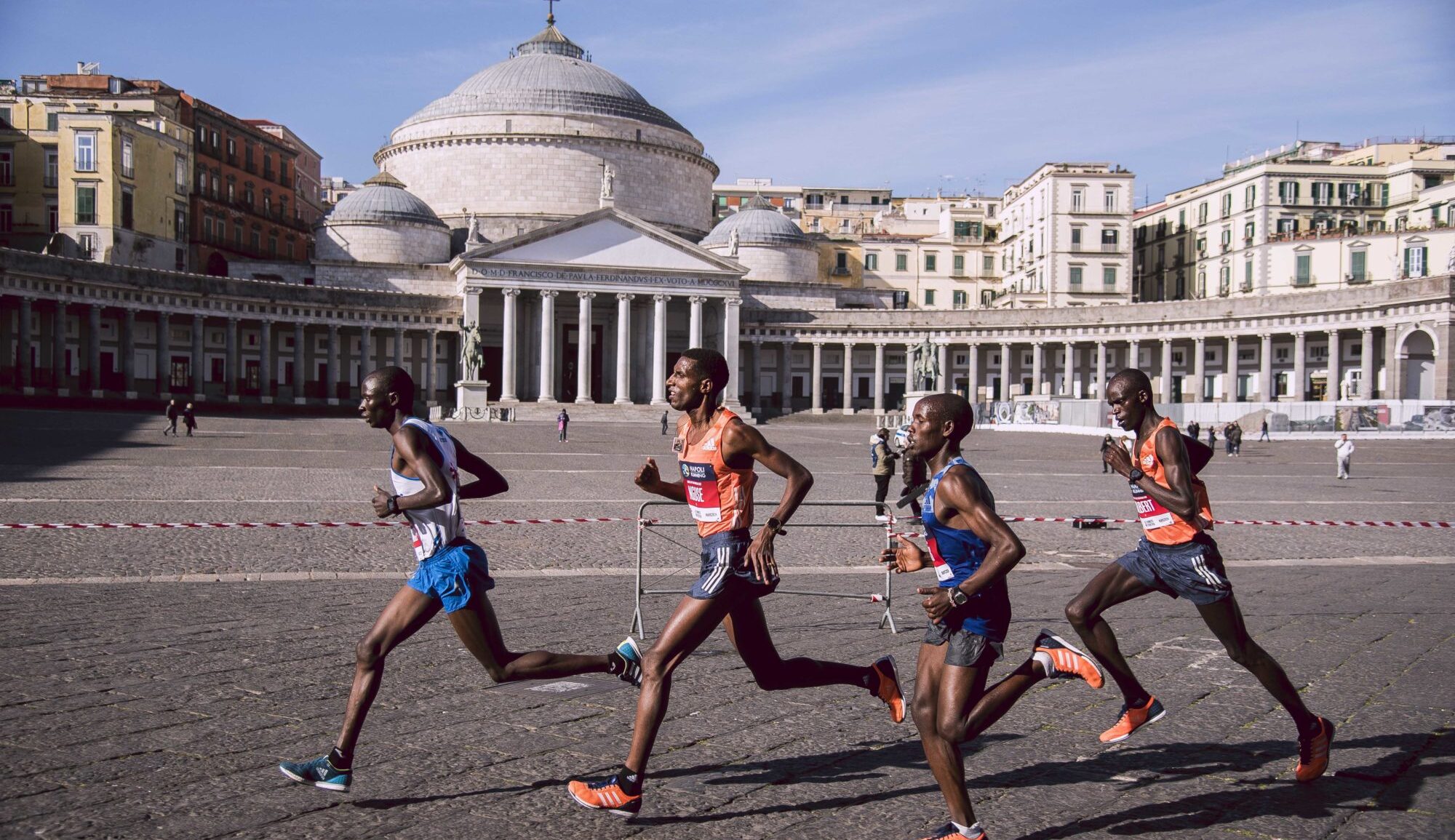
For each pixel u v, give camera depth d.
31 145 79.75
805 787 7.03
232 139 98.06
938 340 101.06
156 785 6.82
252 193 101.31
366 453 42.25
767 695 9.23
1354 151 108.25
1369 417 65.69
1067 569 16.97
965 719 6.09
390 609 7.02
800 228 113.19
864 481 34.59
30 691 8.85
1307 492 32.59
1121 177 106.06
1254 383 91.19
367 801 6.65
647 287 92.38
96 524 19.95
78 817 6.27
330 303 90.19
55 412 63.09
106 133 79.56
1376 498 30.75
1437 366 73.06
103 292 76.50
